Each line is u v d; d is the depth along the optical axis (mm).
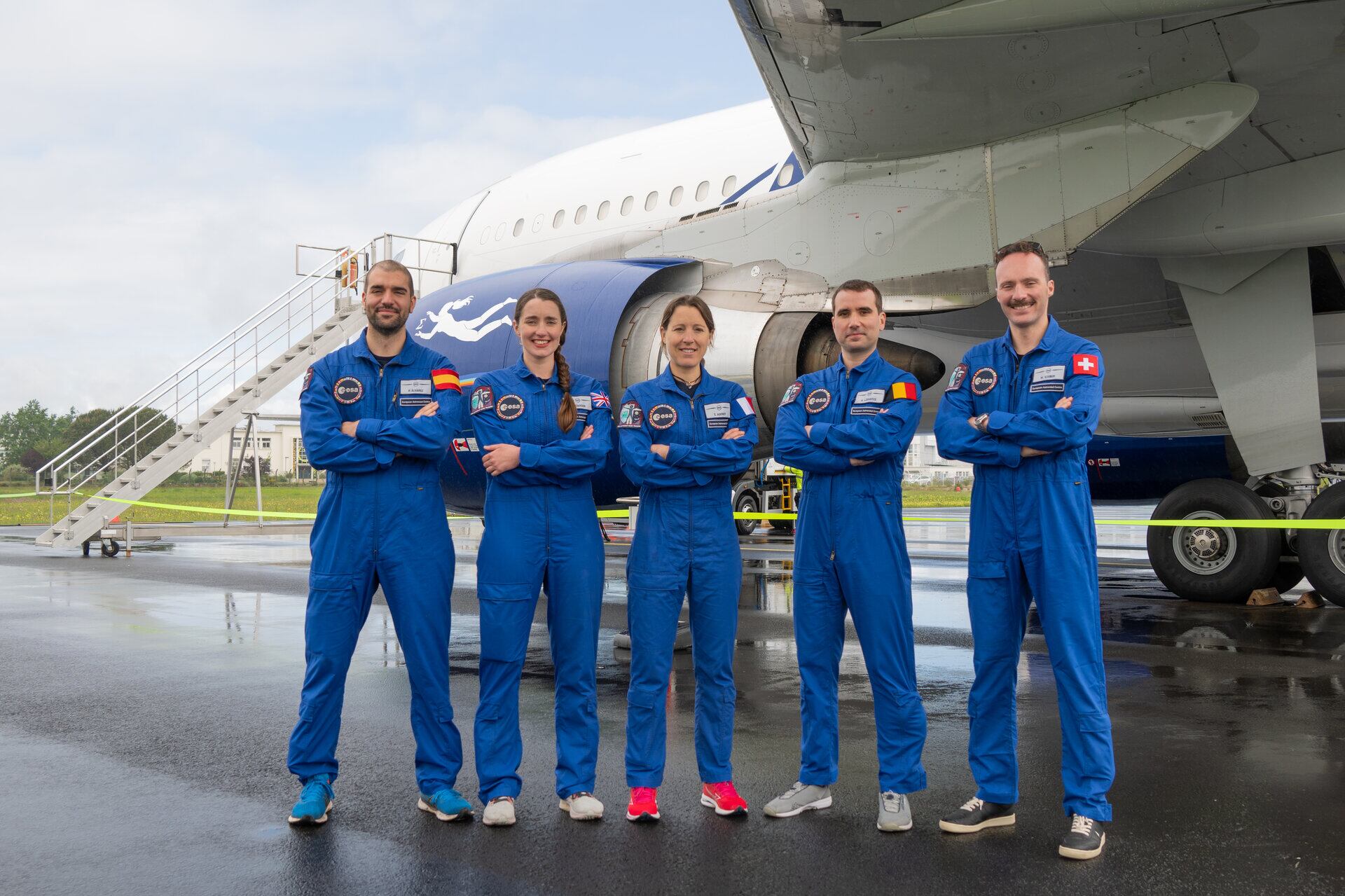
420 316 7934
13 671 6078
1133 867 2904
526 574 3496
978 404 3551
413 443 3469
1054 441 3219
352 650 3551
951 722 4664
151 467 14148
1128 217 7805
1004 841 3162
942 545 17828
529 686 5641
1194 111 6387
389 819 3420
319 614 3494
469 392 3996
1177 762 3936
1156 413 10195
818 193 7887
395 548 3504
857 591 3449
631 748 3436
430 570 3539
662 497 3562
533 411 3639
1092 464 13250
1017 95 6555
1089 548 3289
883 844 3143
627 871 2930
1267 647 6465
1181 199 7621
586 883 2834
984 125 6930
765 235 8156
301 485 58000
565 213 11383
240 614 8680
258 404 14102
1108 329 9445
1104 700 3188
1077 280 8953
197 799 3635
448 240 12922
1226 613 8031
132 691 5484
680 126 11133
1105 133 6684
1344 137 6855
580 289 7340
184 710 5047
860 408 3590
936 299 7289
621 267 7547
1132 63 6156
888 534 3463
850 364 3697
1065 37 5918
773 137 9859
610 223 10852
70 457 15703
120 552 16516
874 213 7562
